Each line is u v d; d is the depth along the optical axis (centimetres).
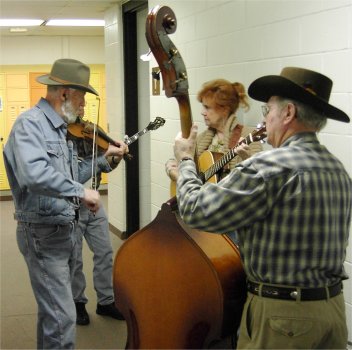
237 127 263
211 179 239
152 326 186
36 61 766
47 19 605
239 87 266
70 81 233
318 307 144
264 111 164
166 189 406
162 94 405
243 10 289
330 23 226
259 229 145
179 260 178
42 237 231
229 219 143
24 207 233
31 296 373
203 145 274
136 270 188
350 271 221
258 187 140
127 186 523
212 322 172
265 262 145
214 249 175
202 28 336
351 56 215
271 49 267
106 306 336
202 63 339
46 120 230
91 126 303
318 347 148
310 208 140
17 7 520
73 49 773
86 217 325
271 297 145
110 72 542
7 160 233
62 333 233
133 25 505
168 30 170
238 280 174
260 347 147
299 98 145
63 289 234
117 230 542
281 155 142
